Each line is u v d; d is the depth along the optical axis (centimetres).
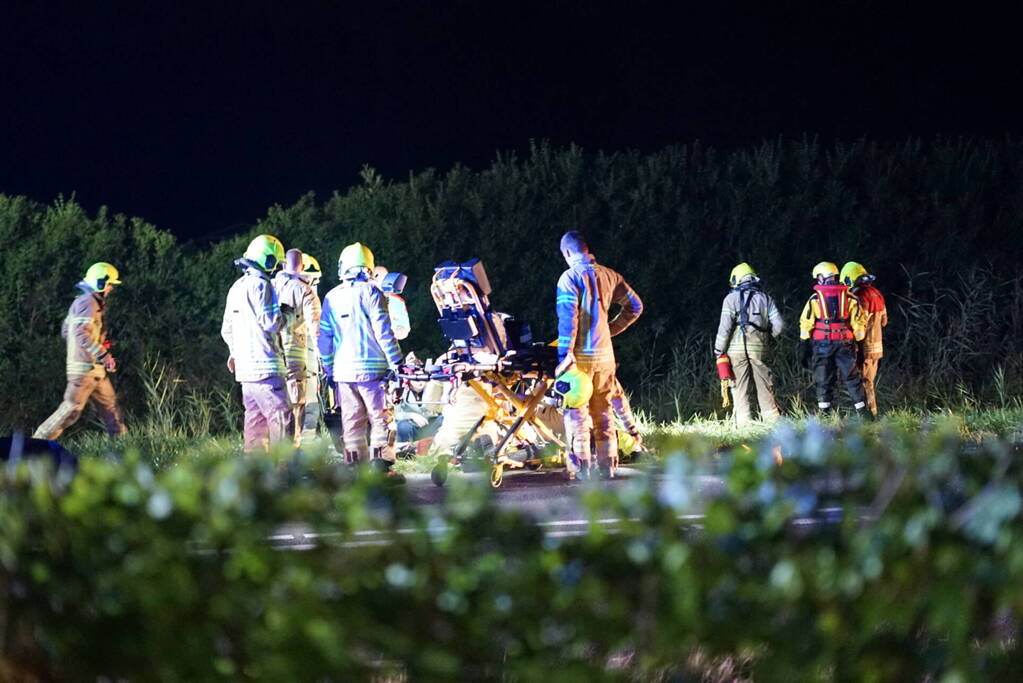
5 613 859
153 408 4100
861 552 771
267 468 912
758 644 782
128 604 821
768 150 4856
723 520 785
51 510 881
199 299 4434
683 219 4709
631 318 2709
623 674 804
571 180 4753
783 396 4316
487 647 790
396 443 3075
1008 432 3034
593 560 791
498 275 4641
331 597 788
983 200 4850
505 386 2683
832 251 4741
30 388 4181
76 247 4366
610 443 2630
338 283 4603
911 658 808
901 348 4484
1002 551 771
